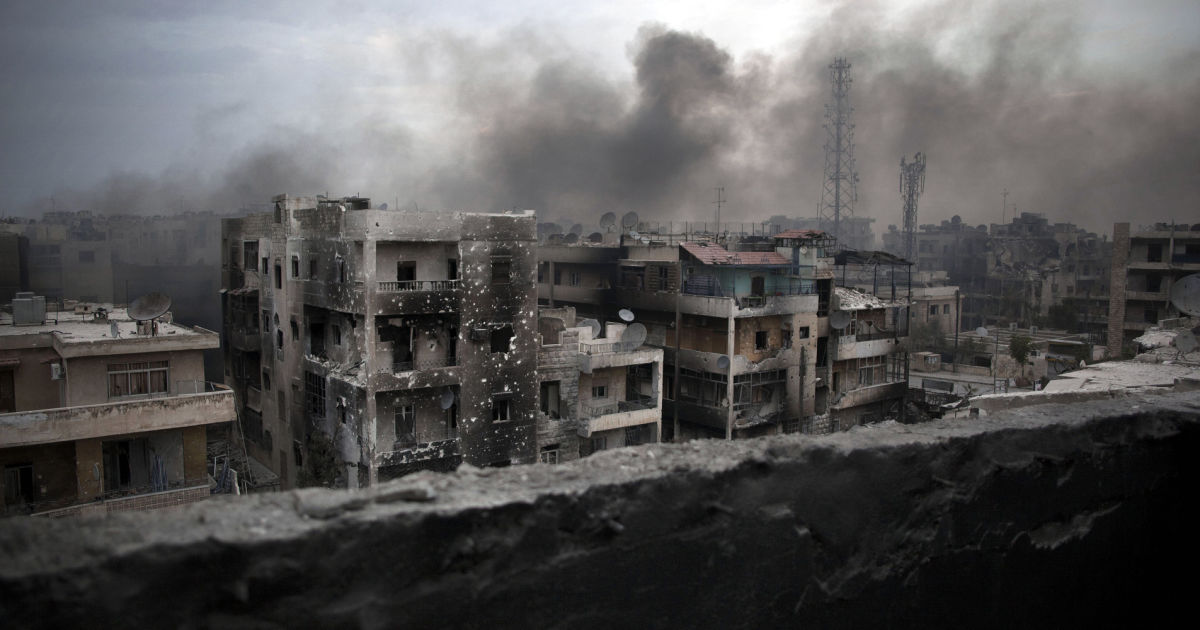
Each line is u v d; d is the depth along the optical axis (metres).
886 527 5.87
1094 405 7.40
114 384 23.55
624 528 4.79
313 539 3.88
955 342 56.56
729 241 43.62
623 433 31.88
